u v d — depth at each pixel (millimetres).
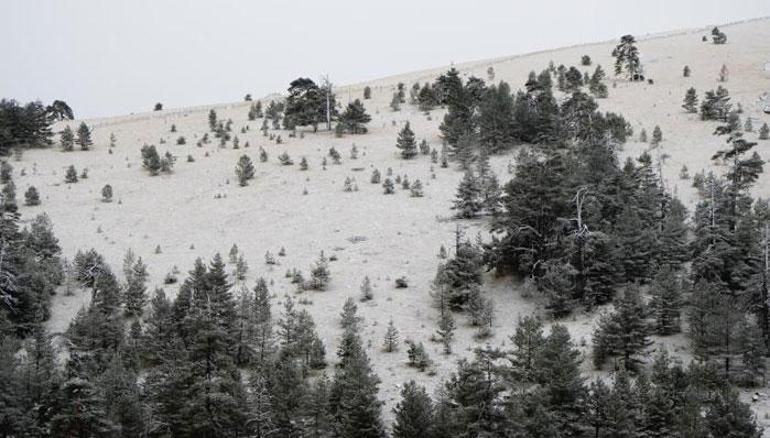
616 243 47781
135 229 64938
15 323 44875
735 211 50906
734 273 44219
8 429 30641
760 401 34969
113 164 86250
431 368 40844
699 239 47250
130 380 35219
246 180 77938
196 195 74500
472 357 41750
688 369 35500
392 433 32500
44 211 68375
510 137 82625
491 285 52375
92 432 30906
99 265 52062
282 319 44938
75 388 30734
